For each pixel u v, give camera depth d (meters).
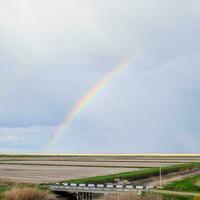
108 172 166.12
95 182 123.62
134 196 94.12
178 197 96.19
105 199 101.00
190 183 113.19
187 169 183.50
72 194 110.38
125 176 139.75
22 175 153.75
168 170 168.88
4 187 110.12
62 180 132.25
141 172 154.00
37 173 164.25
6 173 163.62
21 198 92.00
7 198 90.62
